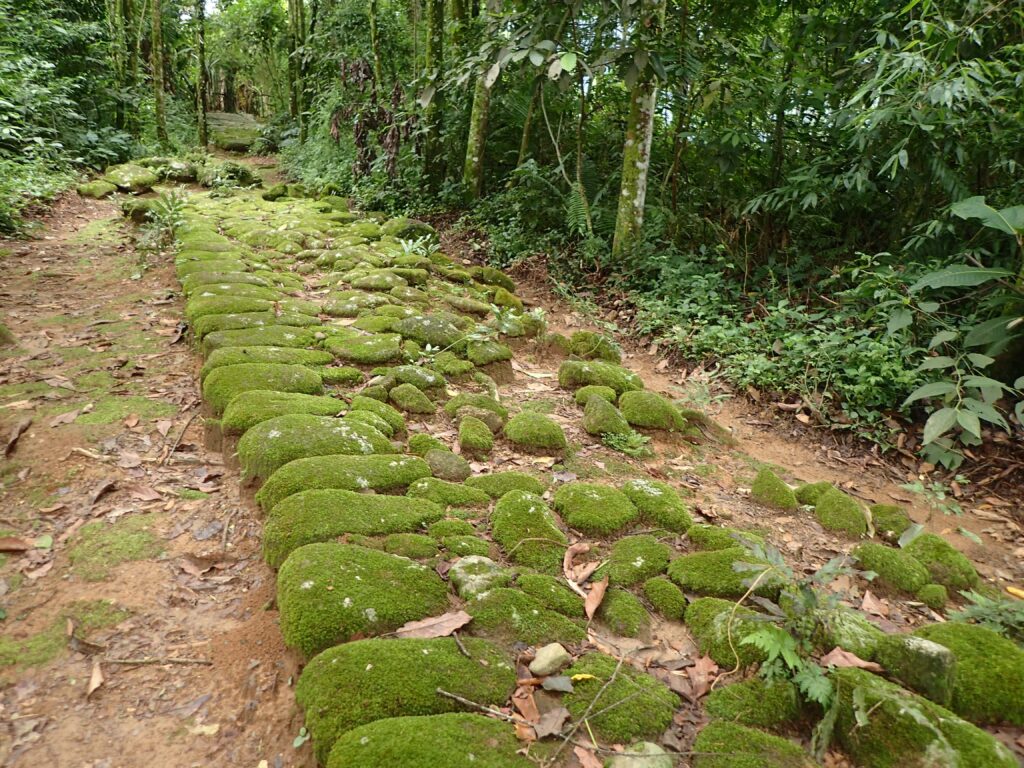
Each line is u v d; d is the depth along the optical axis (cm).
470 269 637
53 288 493
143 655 195
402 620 196
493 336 445
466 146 895
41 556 230
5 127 730
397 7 1166
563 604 213
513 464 314
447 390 371
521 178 727
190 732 173
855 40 557
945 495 364
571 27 562
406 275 559
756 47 671
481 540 241
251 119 2038
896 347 432
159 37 1264
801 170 550
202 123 1561
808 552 277
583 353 475
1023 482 366
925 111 427
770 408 444
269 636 204
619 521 263
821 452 404
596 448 342
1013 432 394
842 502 307
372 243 672
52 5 1159
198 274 498
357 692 167
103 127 1155
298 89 1476
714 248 606
